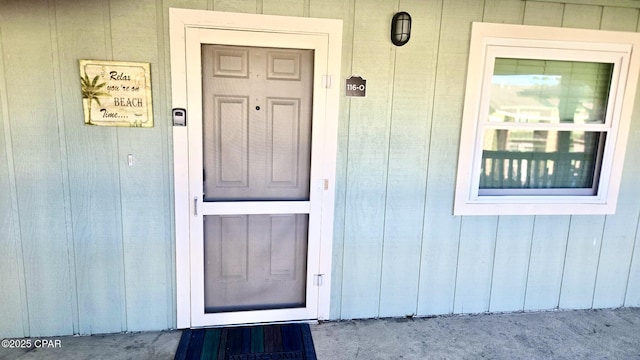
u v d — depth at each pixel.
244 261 2.60
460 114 2.61
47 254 2.37
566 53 2.63
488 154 2.73
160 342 2.42
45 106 2.23
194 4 2.25
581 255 2.94
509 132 2.72
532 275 2.92
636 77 2.71
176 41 2.27
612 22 2.63
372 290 2.76
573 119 2.78
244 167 2.49
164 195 2.42
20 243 2.33
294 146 2.52
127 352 2.31
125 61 2.25
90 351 2.32
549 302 2.98
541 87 2.70
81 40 2.20
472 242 2.80
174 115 2.33
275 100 2.45
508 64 2.64
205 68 2.35
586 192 2.90
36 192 2.30
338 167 2.56
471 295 2.88
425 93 2.56
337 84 2.46
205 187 2.47
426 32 2.50
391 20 2.45
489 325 2.75
